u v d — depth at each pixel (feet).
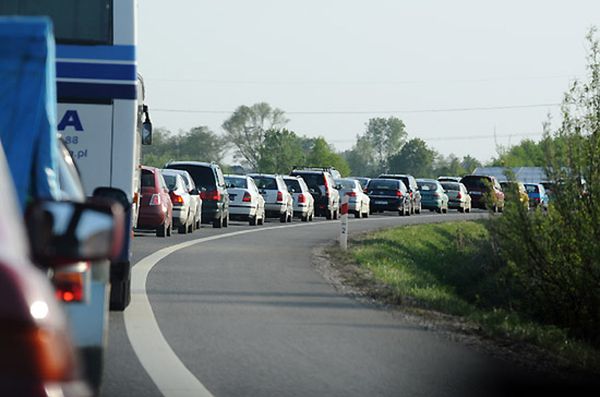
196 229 334.44
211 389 80.79
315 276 185.68
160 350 98.58
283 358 96.94
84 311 58.03
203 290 152.66
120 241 38.88
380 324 125.08
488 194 162.20
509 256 158.51
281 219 437.17
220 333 111.24
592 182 146.92
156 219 277.44
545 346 119.96
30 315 26.66
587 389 91.61
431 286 198.39
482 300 218.59
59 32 126.52
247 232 330.13
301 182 462.60
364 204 527.40
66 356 27.37
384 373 91.20
